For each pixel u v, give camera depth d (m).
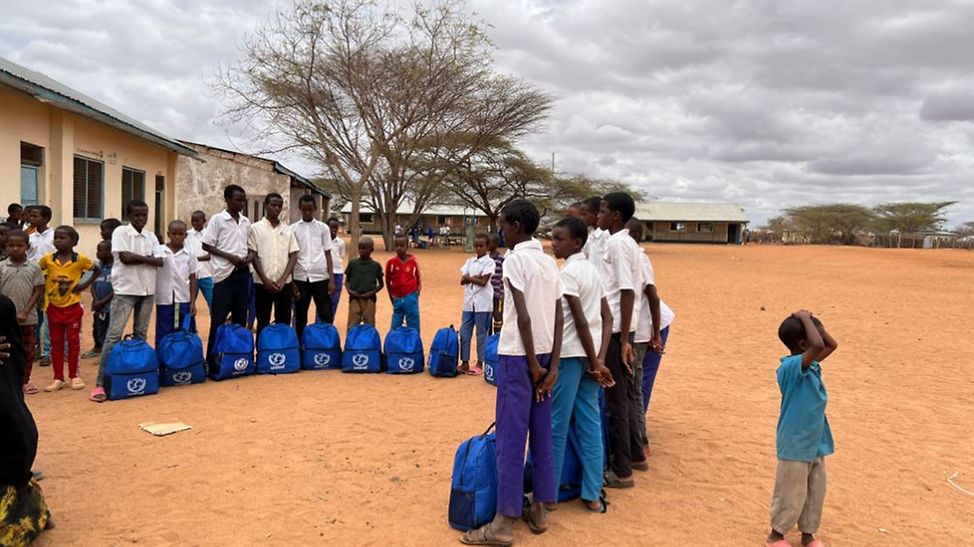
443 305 15.43
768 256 49.22
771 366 9.83
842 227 87.50
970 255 52.25
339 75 23.98
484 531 4.06
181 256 8.27
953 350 11.45
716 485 5.10
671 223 82.00
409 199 47.94
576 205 5.74
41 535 3.98
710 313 16.20
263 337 8.33
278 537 4.07
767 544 4.14
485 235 8.73
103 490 4.66
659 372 9.25
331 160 25.67
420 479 5.03
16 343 3.88
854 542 4.23
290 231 8.42
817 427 3.96
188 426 6.07
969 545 4.22
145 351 7.12
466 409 6.95
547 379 4.10
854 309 17.34
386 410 6.84
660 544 4.13
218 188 26.17
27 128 13.29
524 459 4.10
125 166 18.23
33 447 3.89
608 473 5.07
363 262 9.17
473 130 32.25
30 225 9.12
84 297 13.98
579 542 4.13
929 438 6.40
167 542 3.97
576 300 4.28
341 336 11.12
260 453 5.46
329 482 4.92
